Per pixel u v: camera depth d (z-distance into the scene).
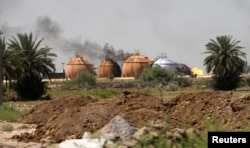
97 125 63.50
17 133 71.88
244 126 56.94
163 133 34.47
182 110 70.44
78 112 67.62
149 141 33.59
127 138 41.62
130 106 73.44
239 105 62.66
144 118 62.59
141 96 79.94
